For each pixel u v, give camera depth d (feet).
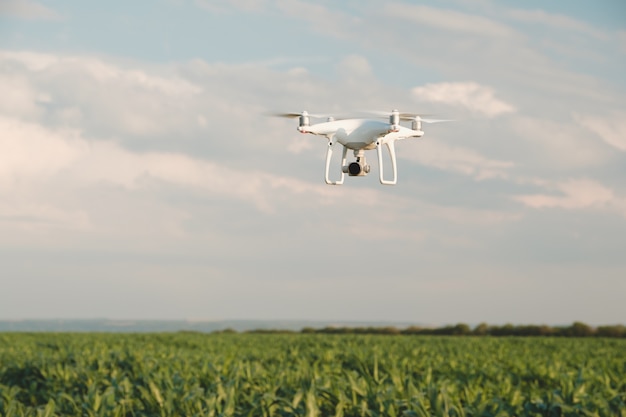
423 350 82.69
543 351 95.55
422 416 28.78
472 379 42.73
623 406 32.99
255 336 138.92
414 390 32.68
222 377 43.24
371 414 30.83
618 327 173.68
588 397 33.94
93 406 34.22
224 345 102.68
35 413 34.35
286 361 65.51
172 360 55.88
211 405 32.19
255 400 33.71
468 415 30.30
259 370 43.75
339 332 194.08
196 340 111.55
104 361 54.49
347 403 32.91
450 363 56.49
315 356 69.51
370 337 136.05
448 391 35.91
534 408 32.09
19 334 145.38
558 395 33.04
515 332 182.29
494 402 32.30
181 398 34.30
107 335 141.69
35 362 54.19
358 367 55.88
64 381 46.52
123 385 38.96
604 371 51.08
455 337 140.26
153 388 34.71
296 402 31.71
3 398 37.17
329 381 37.70
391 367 55.06
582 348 105.09
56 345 97.19
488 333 184.75
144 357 55.67
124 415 34.37
